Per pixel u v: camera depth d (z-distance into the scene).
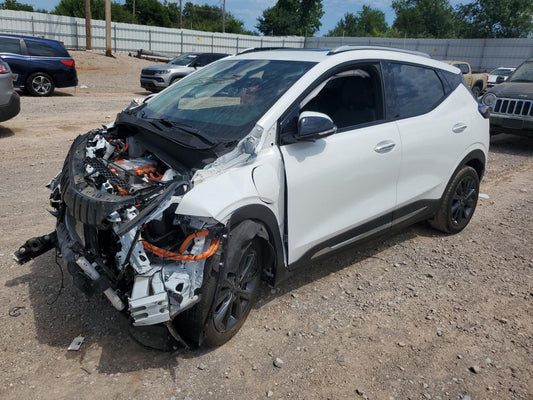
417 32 64.38
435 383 2.90
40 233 4.67
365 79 3.93
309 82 3.47
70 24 34.75
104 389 2.72
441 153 4.48
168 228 2.78
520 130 9.41
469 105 4.88
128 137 3.83
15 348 3.03
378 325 3.46
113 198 2.68
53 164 7.21
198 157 3.03
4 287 3.70
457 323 3.52
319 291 3.88
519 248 4.87
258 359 3.04
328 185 3.50
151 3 71.31
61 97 15.01
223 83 3.88
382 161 3.89
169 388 2.75
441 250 4.74
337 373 2.95
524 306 3.78
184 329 2.90
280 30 65.75
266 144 3.17
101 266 2.79
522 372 3.02
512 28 46.50
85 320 3.34
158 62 31.52
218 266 2.79
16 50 14.30
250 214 2.98
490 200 6.48
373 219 3.97
